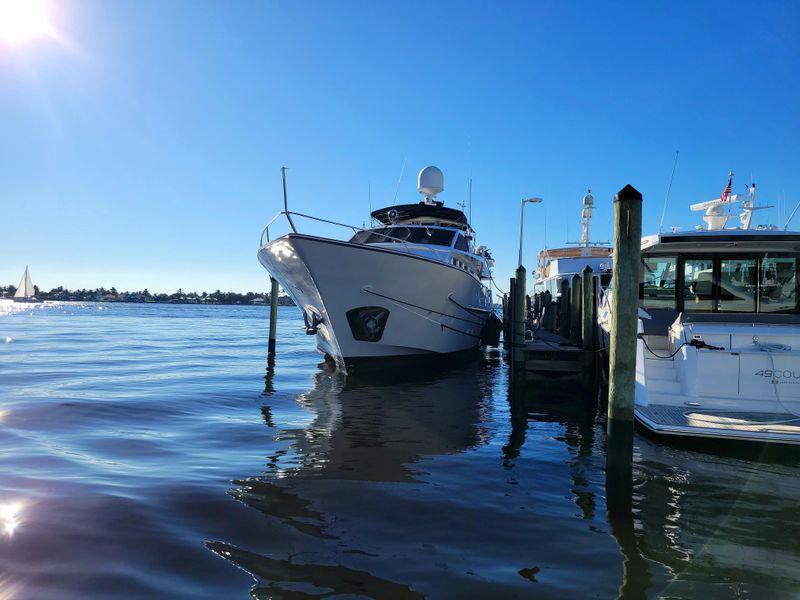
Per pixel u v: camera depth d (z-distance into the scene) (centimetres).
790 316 770
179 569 349
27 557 359
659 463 589
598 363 1018
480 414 886
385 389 1113
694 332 723
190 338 2794
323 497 488
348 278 1060
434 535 412
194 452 626
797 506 480
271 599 316
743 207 1248
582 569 363
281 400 978
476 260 1585
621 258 546
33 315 6419
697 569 366
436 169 1675
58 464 562
